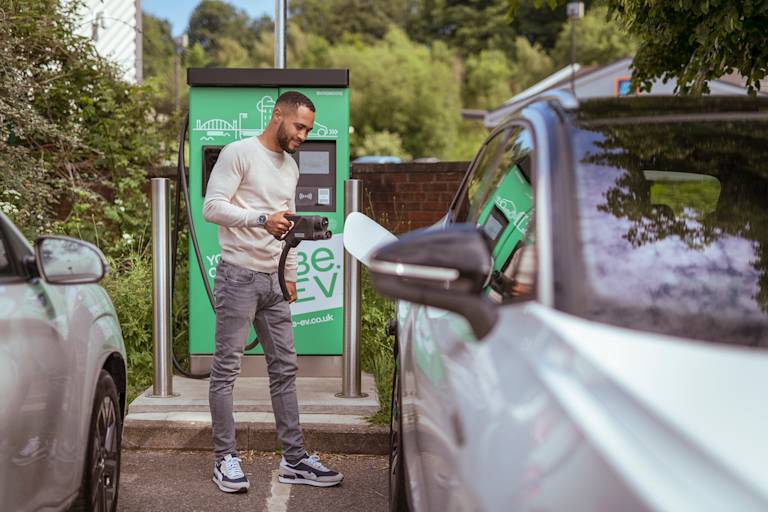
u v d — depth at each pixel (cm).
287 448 461
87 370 315
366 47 9338
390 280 206
